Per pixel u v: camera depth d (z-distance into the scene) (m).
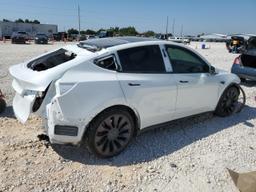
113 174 3.73
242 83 10.17
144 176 3.74
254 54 9.24
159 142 4.69
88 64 3.83
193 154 4.38
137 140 4.71
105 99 3.78
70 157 4.04
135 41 4.49
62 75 3.66
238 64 9.65
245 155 4.46
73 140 3.71
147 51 4.43
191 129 5.32
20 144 4.29
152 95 4.33
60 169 3.75
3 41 42.72
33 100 3.66
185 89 4.84
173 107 4.73
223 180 3.77
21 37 37.31
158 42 4.63
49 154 4.09
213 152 4.48
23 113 3.83
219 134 5.18
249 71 9.32
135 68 4.22
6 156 3.94
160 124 4.68
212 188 3.60
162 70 4.57
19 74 3.99
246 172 3.98
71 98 3.57
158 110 4.50
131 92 4.05
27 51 20.39
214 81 5.43
